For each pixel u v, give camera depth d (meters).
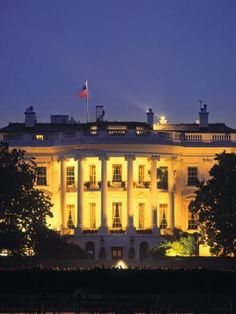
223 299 172.88
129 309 150.00
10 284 182.88
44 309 156.88
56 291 182.62
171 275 183.75
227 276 183.12
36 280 182.38
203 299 173.38
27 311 166.38
